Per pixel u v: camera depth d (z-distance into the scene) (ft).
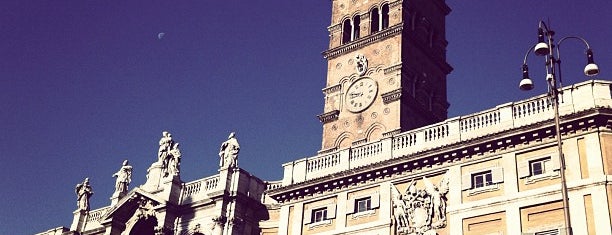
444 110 193.57
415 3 195.93
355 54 191.21
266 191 159.63
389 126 171.01
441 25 208.85
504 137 120.26
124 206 179.63
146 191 174.09
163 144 186.29
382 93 178.19
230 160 169.07
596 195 107.55
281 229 146.20
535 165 117.19
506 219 115.24
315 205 143.74
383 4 194.39
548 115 118.93
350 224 135.74
